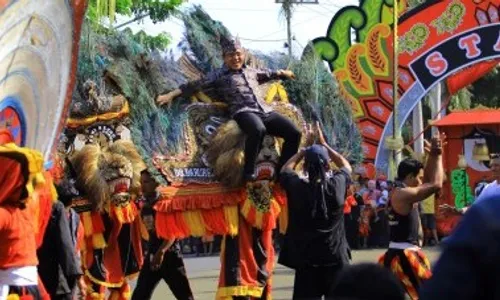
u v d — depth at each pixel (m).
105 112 11.59
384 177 25.94
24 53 7.60
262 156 10.62
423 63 26.12
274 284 16.28
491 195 3.70
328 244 9.08
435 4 25.98
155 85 10.95
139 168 11.84
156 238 11.38
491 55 25.91
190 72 11.12
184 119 10.74
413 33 26.11
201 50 11.08
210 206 10.53
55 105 8.27
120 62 11.07
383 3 26.14
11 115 7.71
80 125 11.63
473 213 3.67
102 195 11.62
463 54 26.00
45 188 8.27
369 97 26.27
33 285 7.48
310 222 9.06
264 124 10.60
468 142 24.97
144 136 10.56
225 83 10.66
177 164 10.59
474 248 3.59
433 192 9.11
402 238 9.16
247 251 10.63
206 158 10.68
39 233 8.23
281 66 11.43
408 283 9.11
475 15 25.88
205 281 17.44
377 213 24.78
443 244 3.70
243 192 10.62
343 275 3.97
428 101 37.44
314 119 11.46
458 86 27.58
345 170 9.38
